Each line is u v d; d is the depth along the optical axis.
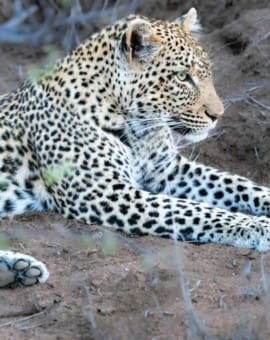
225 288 9.98
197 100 12.00
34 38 11.37
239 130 13.95
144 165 12.44
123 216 11.58
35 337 9.27
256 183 13.39
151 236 11.41
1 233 11.20
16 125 12.38
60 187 11.91
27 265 10.15
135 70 11.90
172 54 11.88
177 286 9.98
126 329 9.27
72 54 12.36
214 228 11.27
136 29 11.80
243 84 14.60
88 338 9.22
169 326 9.28
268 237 11.05
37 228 11.70
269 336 9.01
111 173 11.83
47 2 16.75
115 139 12.05
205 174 12.63
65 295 9.98
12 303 9.92
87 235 11.43
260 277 10.25
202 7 16.88
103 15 16.47
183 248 10.98
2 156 12.31
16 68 16.81
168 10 17.38
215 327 9.19
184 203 11.57
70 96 12.07
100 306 9.69
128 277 10.16
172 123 12.09
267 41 14.97
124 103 12.00
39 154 12.15
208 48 15.49
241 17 15.66
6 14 17.09
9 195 12.23
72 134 11.98
